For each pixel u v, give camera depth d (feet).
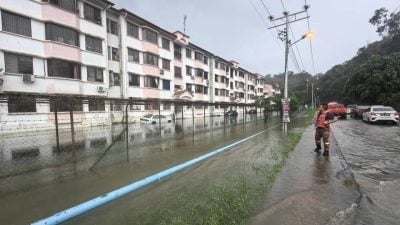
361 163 23.76
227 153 30.01
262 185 17.46
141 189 17.40
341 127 58.29
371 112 67.05
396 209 13.53
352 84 115.44
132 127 69.77
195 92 143.84
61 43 67.87
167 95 115.55
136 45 96.78
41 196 16.78
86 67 76.79
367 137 41.01
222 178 19.69
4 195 16.96
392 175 19.84
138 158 28.14
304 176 19.58
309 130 55.72
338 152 29.17
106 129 63.00
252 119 100.73
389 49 164.45
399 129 52.90
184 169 22.61
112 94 88.22
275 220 12.42
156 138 45.16
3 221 13.39
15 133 51.11
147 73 101.09
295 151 30.12
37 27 63.98
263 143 37.29
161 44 111.65
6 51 58.29
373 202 14.48
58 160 27.14
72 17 70.44
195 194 16.28
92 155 29.99
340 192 16.07
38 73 64.44
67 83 70.18
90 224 12.59
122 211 14.01
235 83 201.67
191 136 47.60
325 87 263.70
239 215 12.99
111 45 88.53
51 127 58.13
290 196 15.39
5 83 58.13
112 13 88.22
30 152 31.91
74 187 18.47
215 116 135.03
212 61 162.30
